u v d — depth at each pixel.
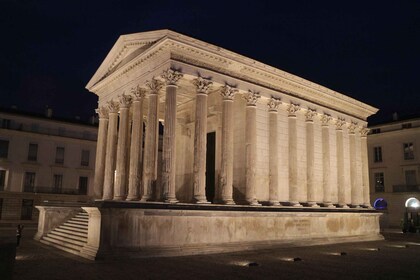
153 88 23.52
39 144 52.62
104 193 28.16
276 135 26.77
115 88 28.73
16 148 51.00
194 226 20.78
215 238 21.58
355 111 35.47
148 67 24.27
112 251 17.75
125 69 26.55
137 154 24.66
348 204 33.31
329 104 32.50
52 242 23.48
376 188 54.94
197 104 22.86
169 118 21.64
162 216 19.64
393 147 53.62
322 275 14.66
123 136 26.86
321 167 31.19
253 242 23.39
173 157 21.42
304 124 30.16
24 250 20.75
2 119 51.03
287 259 19.09
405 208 51.25
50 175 52.94
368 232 33.41
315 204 28.97
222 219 22.08
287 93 28.47
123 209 18.25
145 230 19.00
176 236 20.02
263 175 26.12
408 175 51.97
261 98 26.50
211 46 23.34
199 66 23.25
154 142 23.23
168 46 22.22
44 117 53.81
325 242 28.06
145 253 18.52
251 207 23.53
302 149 29.64
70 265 15.93
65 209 27.17
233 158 26.41
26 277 13.28
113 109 28.95
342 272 15.41
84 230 22.50
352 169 33.97
